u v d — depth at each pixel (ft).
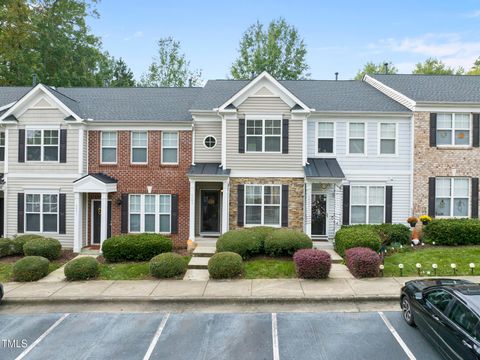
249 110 52.34
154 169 55.62
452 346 20.63
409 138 54.54
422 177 54.03
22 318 29.71
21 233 54.60
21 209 54.54
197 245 51.42
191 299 33.04
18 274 38.78
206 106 55.88
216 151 55.36
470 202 53.93
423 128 53.78
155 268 39.27
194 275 40.45
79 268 39.04
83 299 33.22
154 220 55.83
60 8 106.22
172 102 62.39
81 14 110.83
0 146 55.93
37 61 96.43
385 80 64.85
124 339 25.70
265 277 39.11
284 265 42.06
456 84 61.31
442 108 53.47
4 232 55.01
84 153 54.80
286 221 52.16
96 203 56.65
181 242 55.31
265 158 52.37
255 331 26.73
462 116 54.03
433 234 49.93
